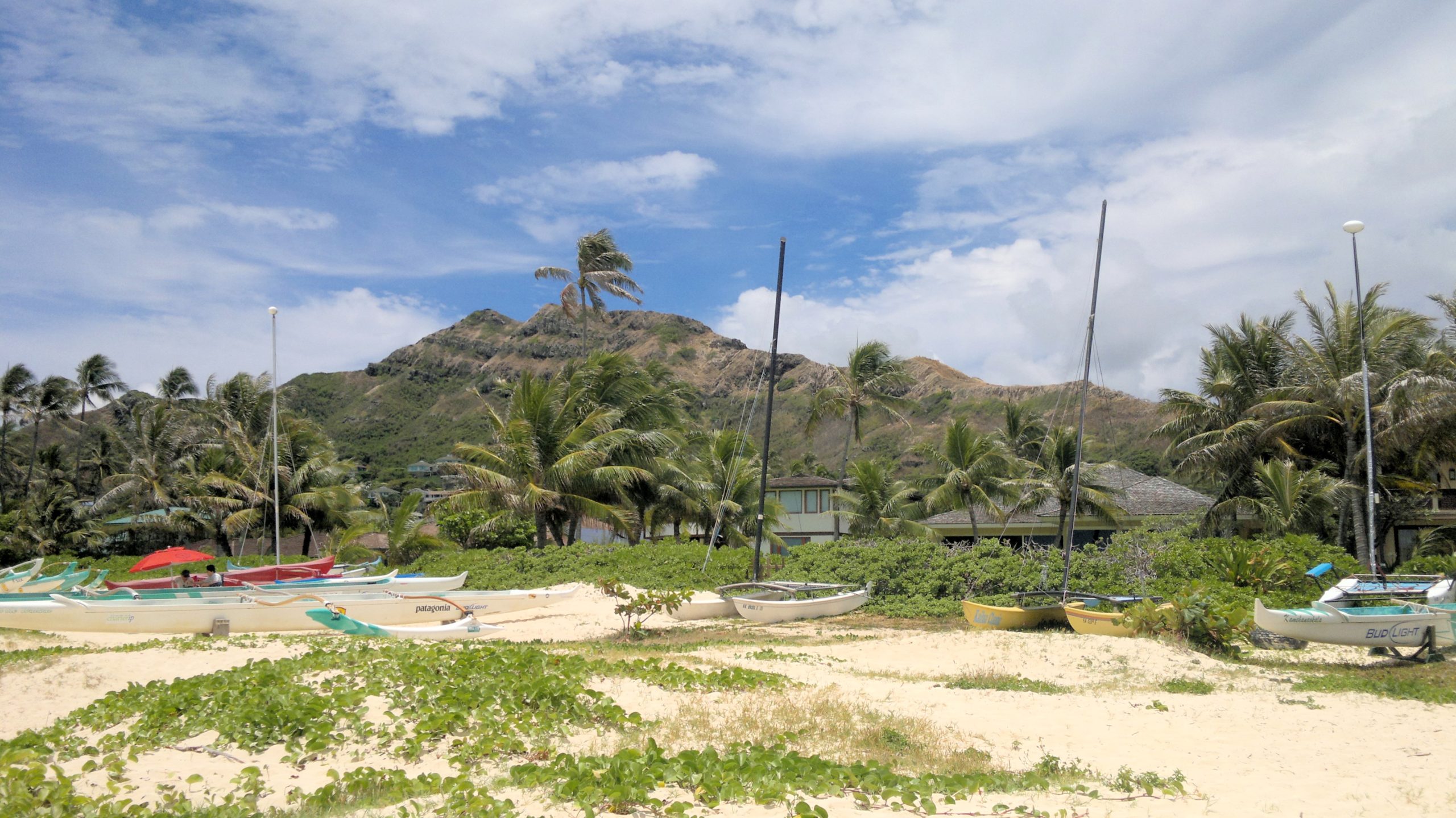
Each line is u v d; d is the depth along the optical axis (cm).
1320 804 716
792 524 4984
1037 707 1139
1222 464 3212
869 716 1027
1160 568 2138
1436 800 727
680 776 731
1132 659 1461
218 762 802
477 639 1744
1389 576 1784
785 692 1144
